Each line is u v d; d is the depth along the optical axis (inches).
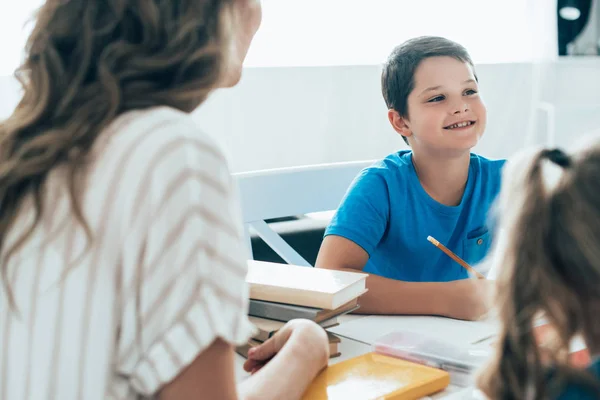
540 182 19.9
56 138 22.7
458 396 29.5
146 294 21.8
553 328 19.7
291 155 107.7
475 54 116.8
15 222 23.3
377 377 30.7
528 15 117.9
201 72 24.2
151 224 21.7
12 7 86.0
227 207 22.8
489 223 55.0
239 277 22.7
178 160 22.0
